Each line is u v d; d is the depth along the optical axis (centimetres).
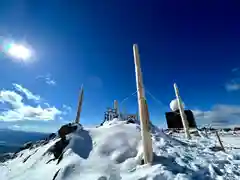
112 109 1533
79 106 1345
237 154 906
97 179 588
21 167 884
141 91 725
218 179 590
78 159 730
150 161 650
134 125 1047
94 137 920
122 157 733
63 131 986
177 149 873
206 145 1168
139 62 773
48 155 861
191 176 583
